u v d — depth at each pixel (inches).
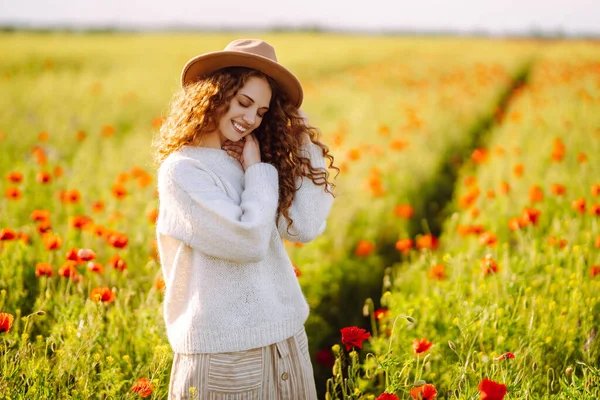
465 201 212.2
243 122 86.4
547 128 382.9
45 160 238.2
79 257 130.1
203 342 83.4
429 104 512.7
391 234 243.1
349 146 334.0
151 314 130.0
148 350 124.5
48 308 134.3
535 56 1346.0
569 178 254.7
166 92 581.0
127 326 129.4
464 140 437.4
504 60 1122.0
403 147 295.9
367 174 286.2
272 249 89.4
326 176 92.2
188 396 84.1
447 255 152.8
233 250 80.7
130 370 116.0
